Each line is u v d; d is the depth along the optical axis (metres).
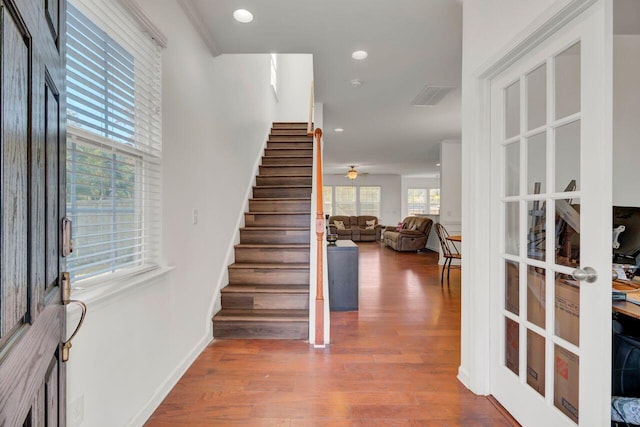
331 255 3.60
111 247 1.54
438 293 4.35
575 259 1.37
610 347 1.22
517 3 1.56
